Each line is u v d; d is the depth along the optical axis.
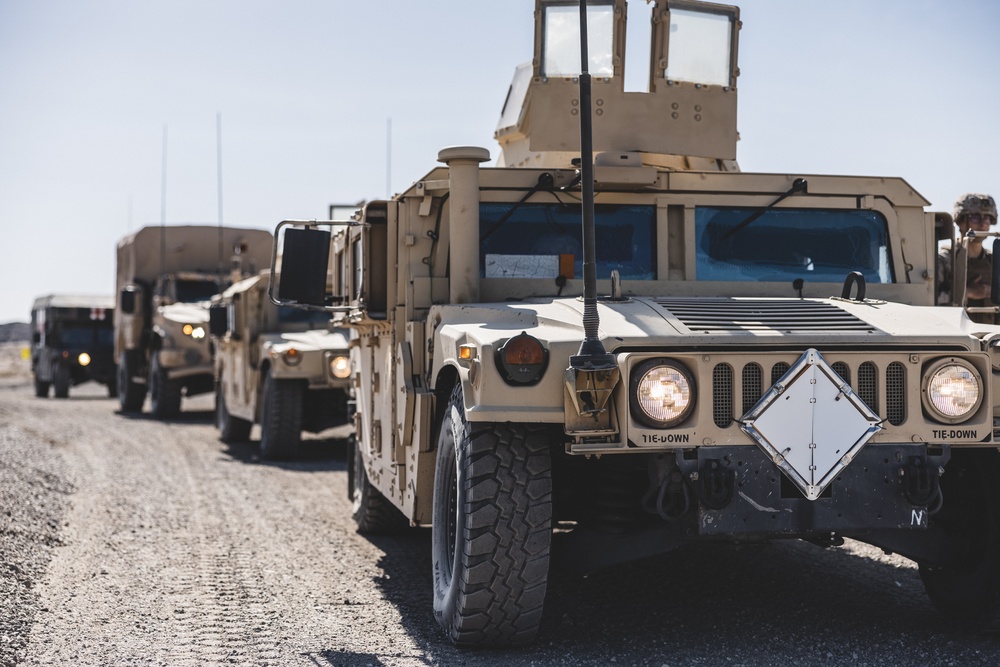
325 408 11.77
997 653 4.21
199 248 18.41
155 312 17.62
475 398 4.04
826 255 5.43
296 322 12.48
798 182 5.38
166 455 11.84
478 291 5.09
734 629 4.61
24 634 4.63
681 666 4.08
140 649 4.43
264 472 10.44
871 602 5.09
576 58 5.54
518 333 4.09
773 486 3.92
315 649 4.42
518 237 5.26
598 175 5.14
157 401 16.91
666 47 5.58
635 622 4.75
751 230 5.39
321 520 7.71
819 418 3.92
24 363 50.03
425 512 5.02
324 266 5.20
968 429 4.02
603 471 4.41
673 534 4.23
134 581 5.73
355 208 7.05
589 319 3.85
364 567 6.11
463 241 5.07
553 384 3.95
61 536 6.93
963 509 4.54
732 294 5.22
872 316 4.30
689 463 3.87
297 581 5.75
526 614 4.17
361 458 7.10
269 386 11.41
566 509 4.75
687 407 3.88
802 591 5.33
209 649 4.43
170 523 7.54
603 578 5.63
